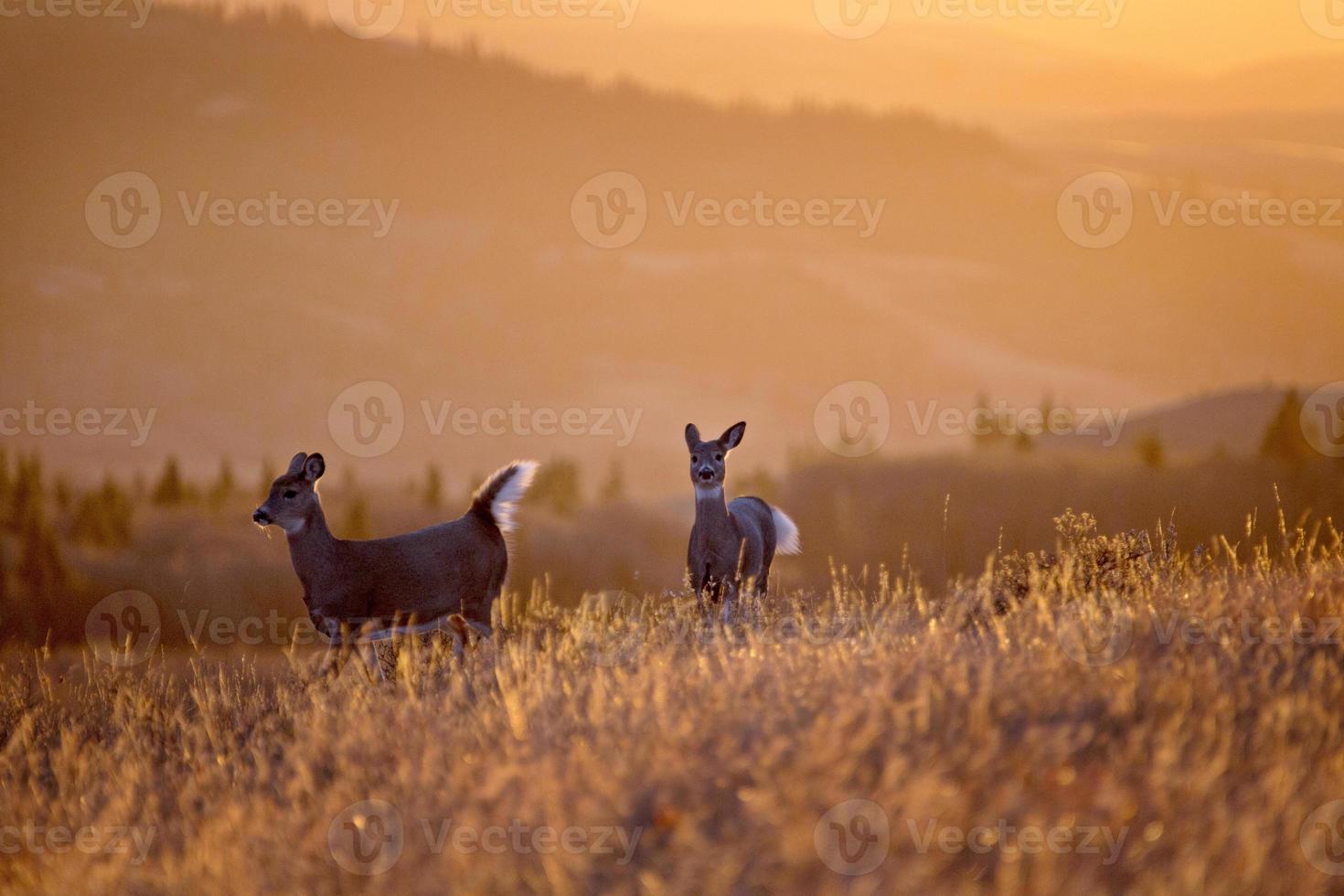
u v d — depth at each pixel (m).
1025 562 37.69
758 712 25.89
